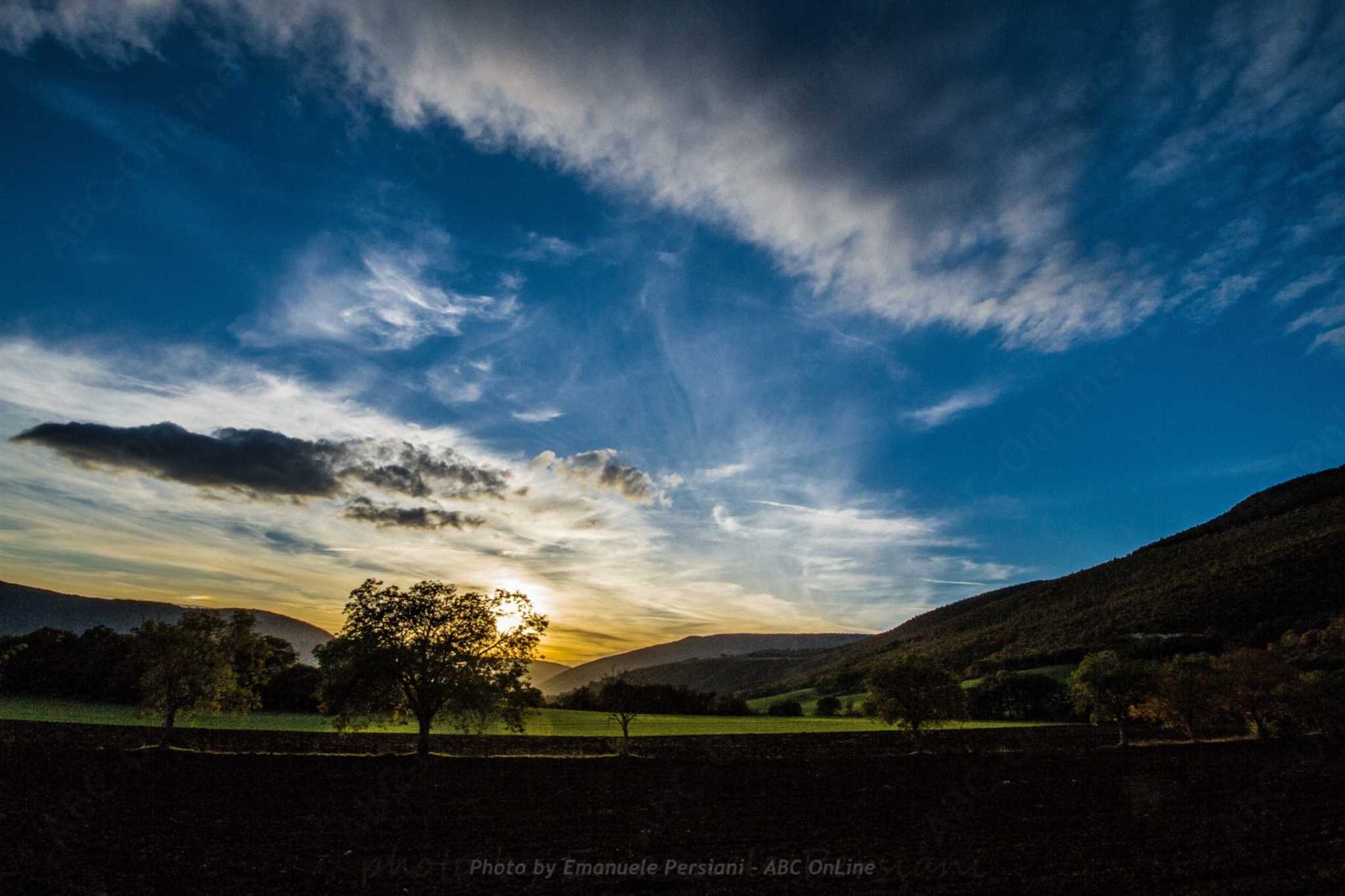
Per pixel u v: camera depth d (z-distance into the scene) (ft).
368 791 95.71
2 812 75.41
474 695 126.41
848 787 105.91
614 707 224.53
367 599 131.85
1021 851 66.59
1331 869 58.95
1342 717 164.76
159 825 72.69
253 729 170.40
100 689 220.64
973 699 273.95
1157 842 69.51
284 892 52.80
